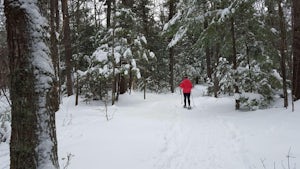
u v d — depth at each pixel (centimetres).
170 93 2736
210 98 1920
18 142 359
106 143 820
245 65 1434
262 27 1266
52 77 375
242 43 1335
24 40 357
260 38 1302
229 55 1488
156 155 718
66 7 1802
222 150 756
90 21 2331
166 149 780
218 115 1259
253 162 643
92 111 1417
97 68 1736
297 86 1161
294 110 1018
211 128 1019
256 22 1269
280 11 1056
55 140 382
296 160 619
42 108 363
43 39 371
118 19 1719
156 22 2998
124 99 1953
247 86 1309
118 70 1714
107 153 725
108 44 1827
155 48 2945
